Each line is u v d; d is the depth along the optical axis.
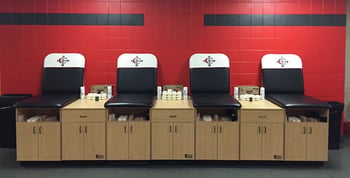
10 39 4.31
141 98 3.63
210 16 4.33
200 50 4.37
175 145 3.42
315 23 4.33
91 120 3.38
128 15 4.32
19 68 4.35
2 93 4.37
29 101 3.43
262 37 4.34
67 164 3.48
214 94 3.97
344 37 4.35
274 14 4.32
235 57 4.37
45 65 4.18
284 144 3.39
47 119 3.57
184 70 4.39
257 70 4.38
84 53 4.35
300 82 4.11
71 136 3.38
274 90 4.09
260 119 3.38
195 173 3.26
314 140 3.38
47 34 4.32
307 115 3.92
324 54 4.36
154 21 4.34
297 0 4.31
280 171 3.33
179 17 4.34
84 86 4.38
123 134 3.40
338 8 4.32
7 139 4.04
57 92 4.12
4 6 4.27
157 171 3.31
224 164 3.51
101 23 4.33
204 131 3.40
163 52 4.38
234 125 3.39
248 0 4.31
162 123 3.40
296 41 4.34
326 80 4.39
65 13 4.30
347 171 3.33
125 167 3.42
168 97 3.93
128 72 4.13
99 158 3.41
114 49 4.36
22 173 3.25
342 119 4.54
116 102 3.40
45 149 3.38
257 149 3.41
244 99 3.91
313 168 3.41
